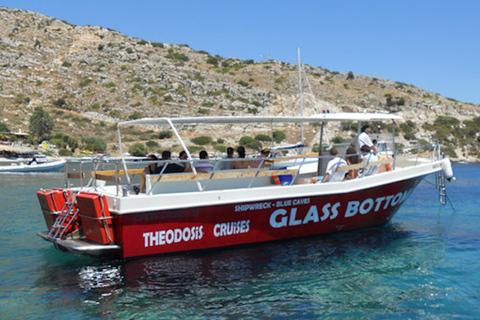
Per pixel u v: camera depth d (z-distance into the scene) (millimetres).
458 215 13688
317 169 10430
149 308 5867
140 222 7184
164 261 7461
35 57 115625
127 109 92500
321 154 10633
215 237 7879
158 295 6281
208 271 7207
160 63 117562
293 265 7637
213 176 7895
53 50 122438
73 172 8789
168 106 93812
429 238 10000
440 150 11523
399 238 9852
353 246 8914
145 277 6926
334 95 112062
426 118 102375
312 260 7930
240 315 5707
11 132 72000
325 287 6707
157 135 64625
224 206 7852
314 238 9180
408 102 110188
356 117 10219
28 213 14234
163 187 7598
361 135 10398
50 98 96812
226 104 95438
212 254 7918
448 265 7855
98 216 7129
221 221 7891
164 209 7320
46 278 6969
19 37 124000
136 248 7199
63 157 56000
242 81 110438
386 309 5980
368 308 6000
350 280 7020
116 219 7148
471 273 7426
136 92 100750
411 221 12430
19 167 39938
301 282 6875
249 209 8125
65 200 8195
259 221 8289
